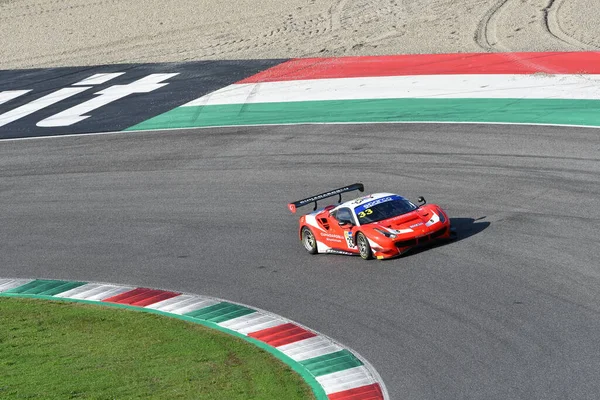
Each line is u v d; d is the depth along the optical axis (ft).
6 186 396.37
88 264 296.71
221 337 223.30
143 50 623.36
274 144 401.29
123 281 277.03
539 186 303.27
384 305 226.58
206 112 465.47
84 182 387.96
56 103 520.01
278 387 188.34
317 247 276.62
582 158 325.62
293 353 207.62
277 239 295.07
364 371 192.44
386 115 416.05
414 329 210.18
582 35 510.99
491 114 394.52
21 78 589.73
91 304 260.01
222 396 186.29
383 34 574.15
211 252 291.38
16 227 345.10
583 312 205.26
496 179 317.22
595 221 264.31
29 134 469.16
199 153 404.36
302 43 582.35
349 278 248.93
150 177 382.22
